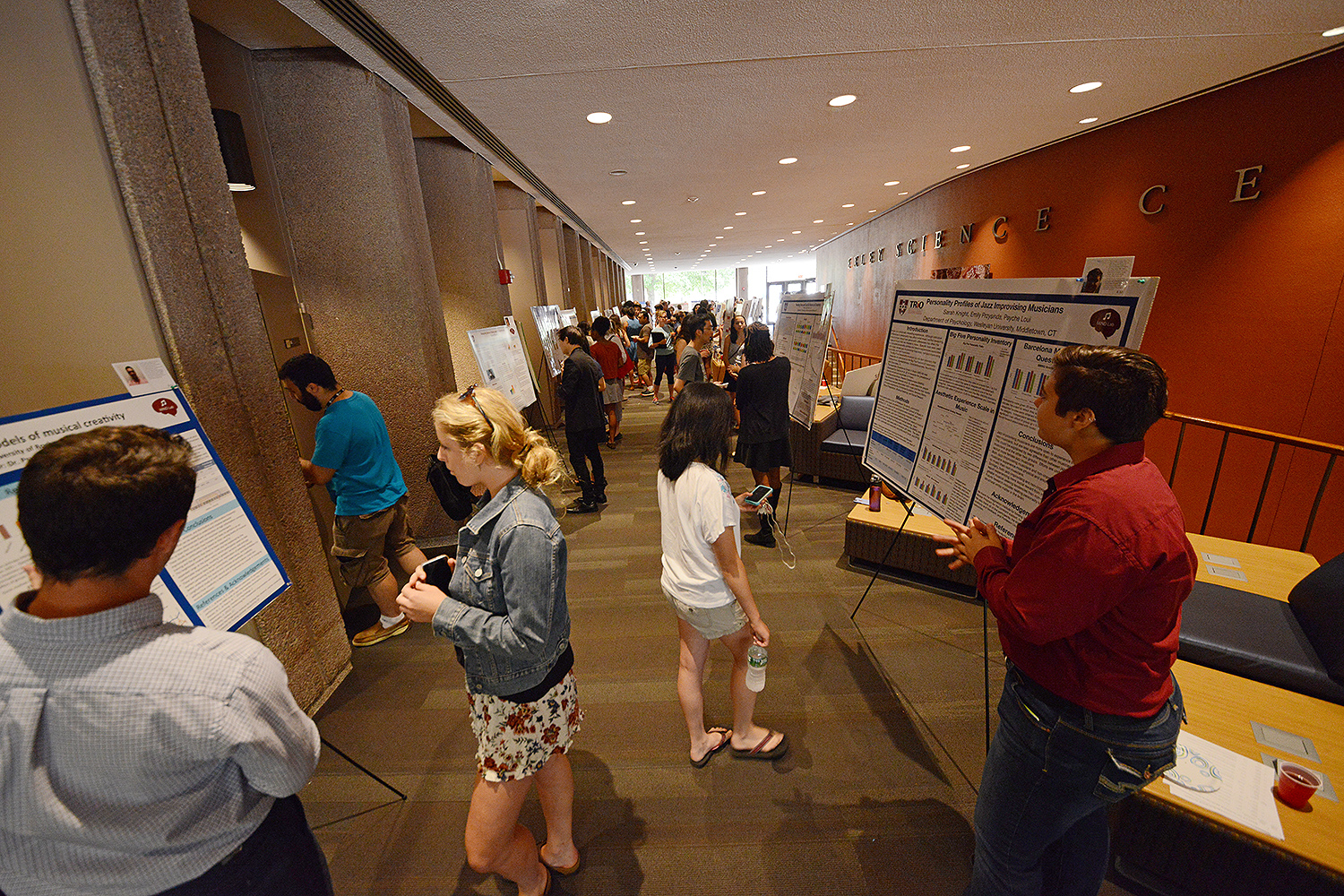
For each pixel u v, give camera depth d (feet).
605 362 21.85
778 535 12.85
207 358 6.09
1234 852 4.29
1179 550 3.15
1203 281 14.30
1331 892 3.97
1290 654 5.85
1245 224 13.20
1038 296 5.17
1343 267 11.52
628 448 22.07
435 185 16.08
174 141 5.69
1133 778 3.39
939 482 6.78
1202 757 4.83
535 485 4.01
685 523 5.47
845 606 10.01
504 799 4.30
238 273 6.59
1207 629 6.29
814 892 5.19
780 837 5.74
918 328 7.40
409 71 9.73
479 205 16.60
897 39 9.53
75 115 4.91
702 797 6.24
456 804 6.30
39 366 5.07
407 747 7.14
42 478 2.15
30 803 2.14
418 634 9.66
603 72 10.23
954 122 15.21
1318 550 12.44
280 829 2.96
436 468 8.02
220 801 2.55
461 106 12.11
